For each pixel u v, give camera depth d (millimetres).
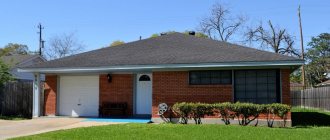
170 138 12430
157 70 18156
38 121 18359
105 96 20391
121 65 18156
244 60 16391
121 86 20188
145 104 19859
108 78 20359
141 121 17938
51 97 21359
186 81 17812
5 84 22312
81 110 20906
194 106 16453
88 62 19375
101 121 18000
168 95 17953
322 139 12234
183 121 16969
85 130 14258
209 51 18812
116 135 13062
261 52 17750
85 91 20969
